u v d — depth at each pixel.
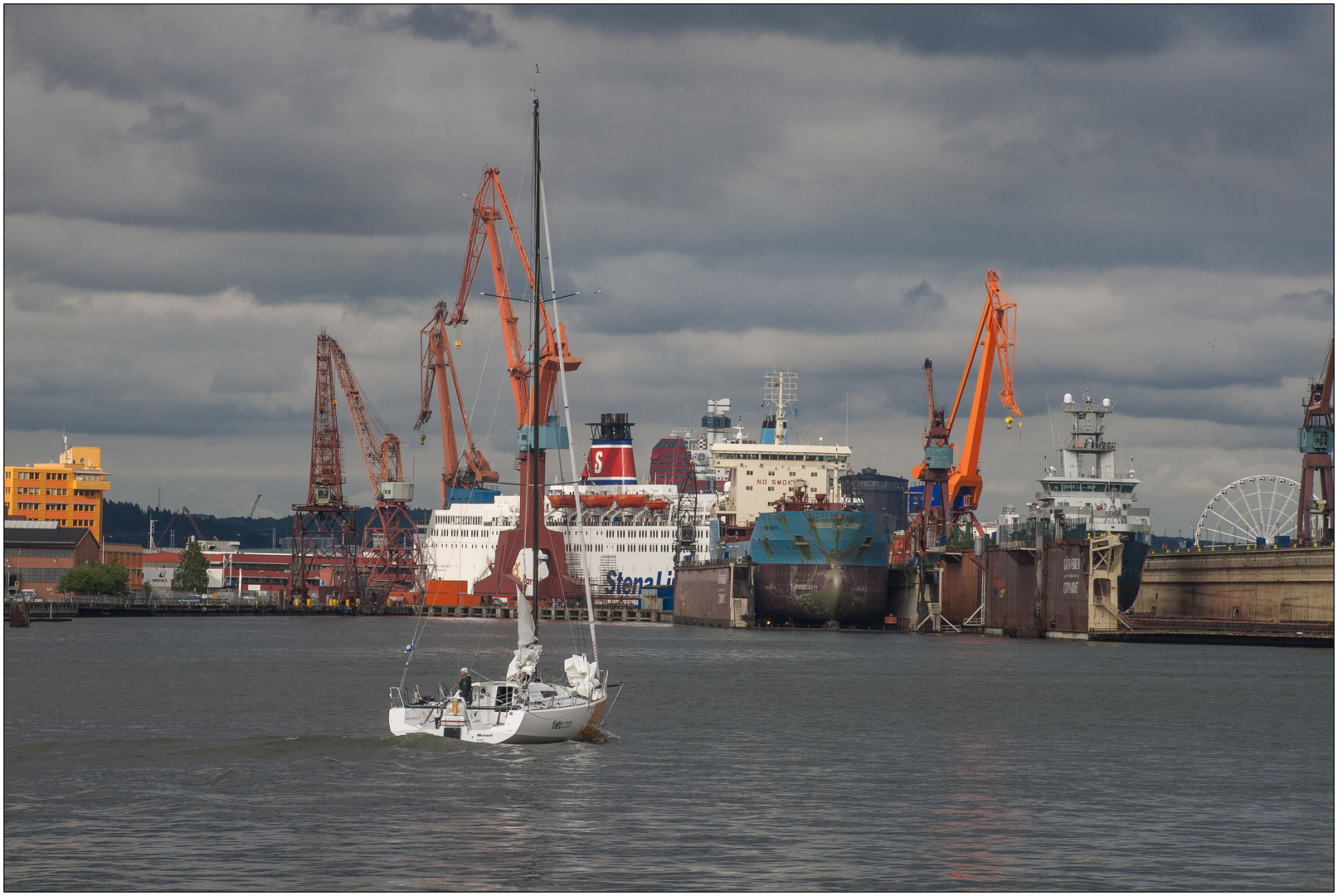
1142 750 114.19
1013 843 77.25
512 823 79.38
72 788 87.12
